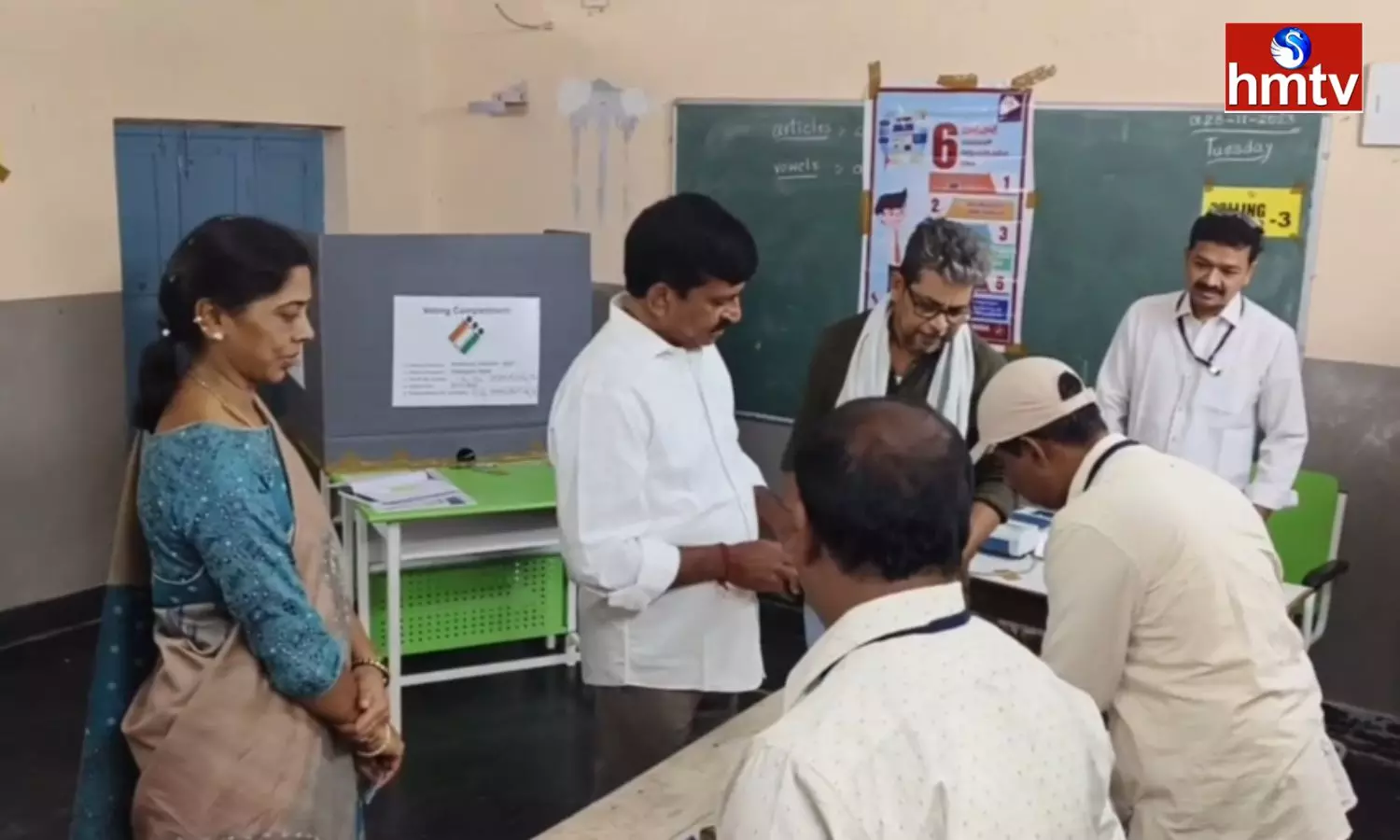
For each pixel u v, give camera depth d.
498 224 5.30
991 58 4.08
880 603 1.11
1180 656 1.75
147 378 1.73
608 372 1.91
